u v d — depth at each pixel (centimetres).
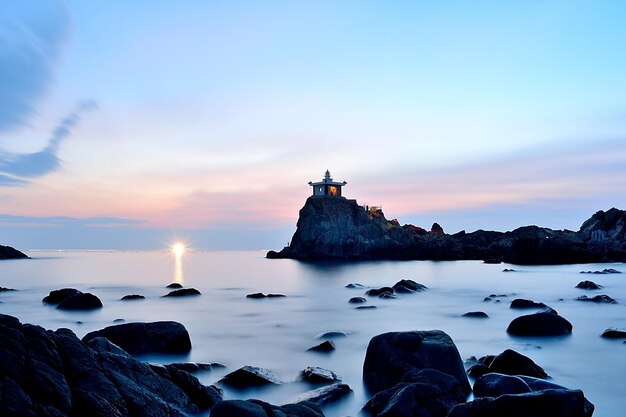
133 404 988
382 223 14625
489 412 1028
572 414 998
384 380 1525
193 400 1230
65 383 941
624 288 5009
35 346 992
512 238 13375
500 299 3997
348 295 4622
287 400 1445
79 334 2570
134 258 17938
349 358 2031
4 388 855
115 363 1100
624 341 2281
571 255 9975
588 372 1797
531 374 1548
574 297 4172
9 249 15538
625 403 1472
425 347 1560
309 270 8919
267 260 14525
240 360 2000
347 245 13525
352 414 1321
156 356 1917
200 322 3041
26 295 4500
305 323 2977
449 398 1236
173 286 5159
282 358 2039
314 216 14000
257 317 3244
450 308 3547
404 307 3622
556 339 2339
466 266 9500
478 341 2314
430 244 13225
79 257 18788
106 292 4881
